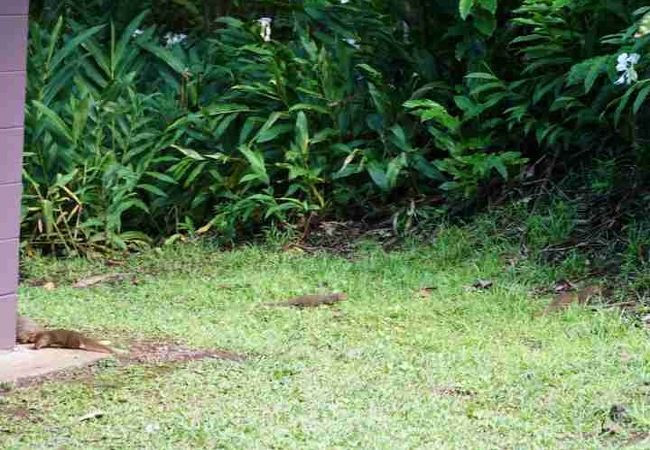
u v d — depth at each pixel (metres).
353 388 6.84
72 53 11.40
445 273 9.46
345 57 11.23
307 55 11.55
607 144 10.50
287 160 10.92
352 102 11.16
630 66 8.95
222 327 8.27
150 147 11.08
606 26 10.09
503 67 10.92
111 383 6.93
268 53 11.19
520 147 10.90
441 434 6.15
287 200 10.89
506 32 10.80
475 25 10.40
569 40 10.23
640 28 8.56
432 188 11.05
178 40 12.32
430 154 11.17
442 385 6.92
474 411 6.47
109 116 10.98
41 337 7.58
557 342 7.76
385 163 10.84
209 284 9.52
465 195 10.52
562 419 6.39
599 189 10.04
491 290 8.99
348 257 10.23
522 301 8.66
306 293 9.19
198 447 5.97
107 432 6.18
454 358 7.39
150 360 7.38
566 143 10.36
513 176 10.59
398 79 11.47
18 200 7.36
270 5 11.96
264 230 10.89
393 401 6.63
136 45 11.66
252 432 6.14
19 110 7.27
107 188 10.76
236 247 10.81
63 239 10.66
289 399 6.65
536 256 9.52
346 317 8.50
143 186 10.87
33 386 6.88
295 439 6.05
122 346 7.69
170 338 7.93
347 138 11.18
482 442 6.05
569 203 10.10
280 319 8.48
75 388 6.83
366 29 11.42
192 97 11.45
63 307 8.86
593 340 7.77
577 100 10.12
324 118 11.24
